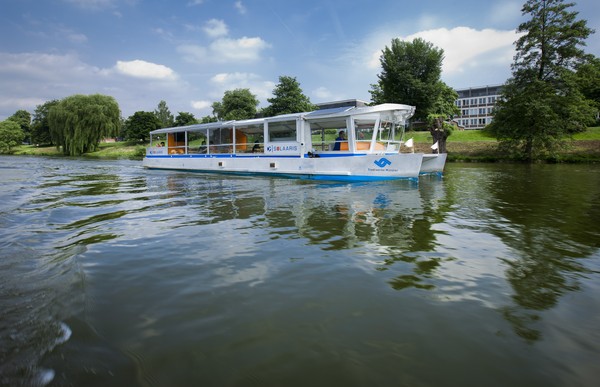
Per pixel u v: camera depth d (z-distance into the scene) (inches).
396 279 158.9
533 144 1371.8
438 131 1333.7
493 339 110.4
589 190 496.7
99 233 247.9
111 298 138.0
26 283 153.0
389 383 89.3
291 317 123.3
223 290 146.5
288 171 714.2
